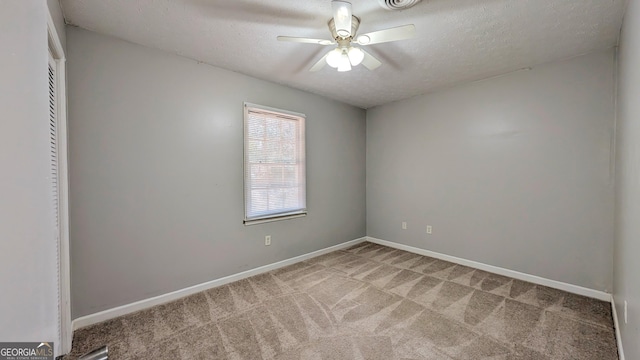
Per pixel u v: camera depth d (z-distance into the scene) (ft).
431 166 11.89
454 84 10.73
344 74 9.63
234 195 9.39
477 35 6.92
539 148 8.91
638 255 4.30
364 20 6.26
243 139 9.58
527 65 8.84
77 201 6.50
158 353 5.68
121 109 7.09
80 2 5.59
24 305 1.28
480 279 9.42
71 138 6.39
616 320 6.38
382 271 10.25
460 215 10.98
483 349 5.76
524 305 7.59
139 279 7.45
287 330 6.48
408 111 12.68
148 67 7.52
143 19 6.23
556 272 8.66
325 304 7.73
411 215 12.72
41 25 1.44
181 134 8.14
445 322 6.79
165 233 7.88
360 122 14.33
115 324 6.72
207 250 8.75
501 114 9.73
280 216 10.70
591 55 7.89
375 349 5.79
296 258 11.32
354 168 14.02
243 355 5.62
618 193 6.68
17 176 1.24
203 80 8.57
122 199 7.14
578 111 8.15
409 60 8.44
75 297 6.50
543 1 5.57
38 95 1.39
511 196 9.57
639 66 4.33
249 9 5.88
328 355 5.62
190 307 7.57
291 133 11.19
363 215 14.58
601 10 5.83
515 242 9.51
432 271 10.21
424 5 5.70
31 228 1.33
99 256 6.82
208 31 6.76
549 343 5.94
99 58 6.76
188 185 8.31
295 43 7.37
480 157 10.32
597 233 7.91
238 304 7.74
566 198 8.43
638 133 4.36
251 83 9.75
